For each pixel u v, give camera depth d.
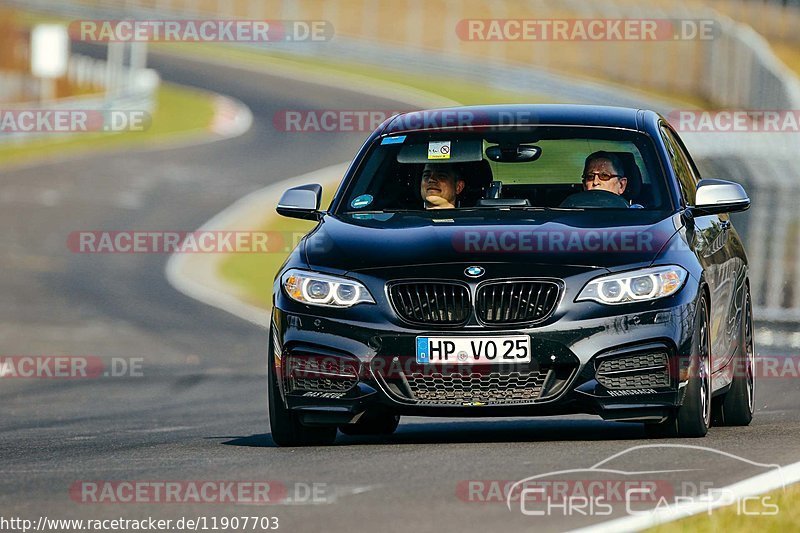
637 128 27.75
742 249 29.80
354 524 16.11
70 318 73.00
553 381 23.16
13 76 176.25
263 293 84.31
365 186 27.19
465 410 23.14
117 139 158.25
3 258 93.31
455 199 26.61
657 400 23.14
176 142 157.88
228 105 183.50
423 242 24.20
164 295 81.62
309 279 24.11
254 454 23.30
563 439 24.88
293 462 21.70
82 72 183.25
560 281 23.14
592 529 15.53
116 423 34.66
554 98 182.88
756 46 142.12
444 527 15.80
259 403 40.31
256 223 111.31
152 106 178.12
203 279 88.75
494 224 24.64
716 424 28.12
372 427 28.30
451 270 23.38
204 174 136.25
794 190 60.03
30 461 23.67
